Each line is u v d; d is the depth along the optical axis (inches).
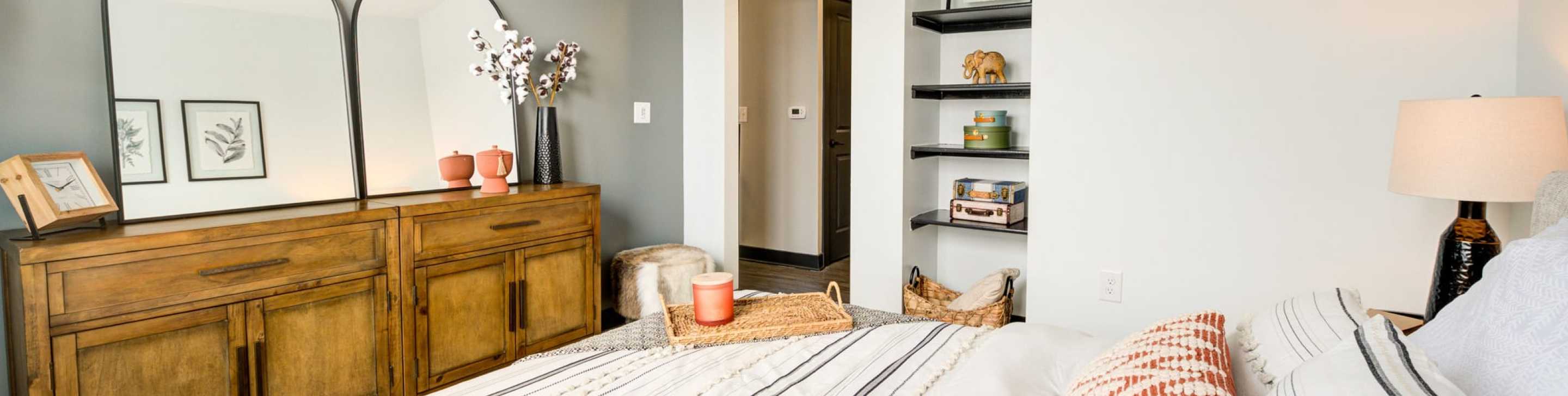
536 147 127.0
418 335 102.9
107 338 77.8
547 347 120.5
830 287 80.0
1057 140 117.3
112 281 77.8
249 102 98.9
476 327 110.0
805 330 67.1
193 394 83.8
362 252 96.3
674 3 152.2
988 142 128.3
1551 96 70.9
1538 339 33.5
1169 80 108.3
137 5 90.3
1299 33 100.2
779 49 199.0
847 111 205.9
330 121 106.6
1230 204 106.3
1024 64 132.5
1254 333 53.0
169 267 81.3
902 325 69.9
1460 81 92.4
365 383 98.0
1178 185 109.3
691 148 155.2
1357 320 45.9
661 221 153.9
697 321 69.7
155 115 91.4
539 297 118.6
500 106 126.6
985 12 124.9
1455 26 92.1
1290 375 38.4
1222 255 107.7
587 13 137.4
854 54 134.2
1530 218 83.1
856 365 58.7
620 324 144.8
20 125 86.0
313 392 93.0
